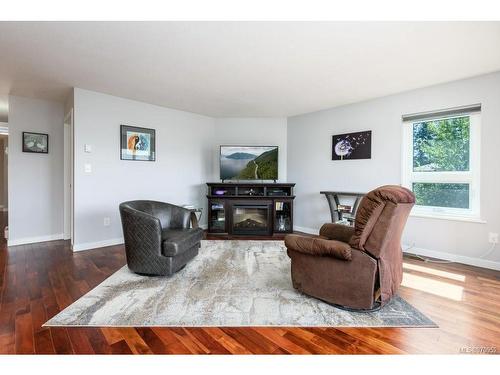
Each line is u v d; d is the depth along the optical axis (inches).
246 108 171.5
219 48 91.6
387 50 92.1
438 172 128.6
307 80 121.7
